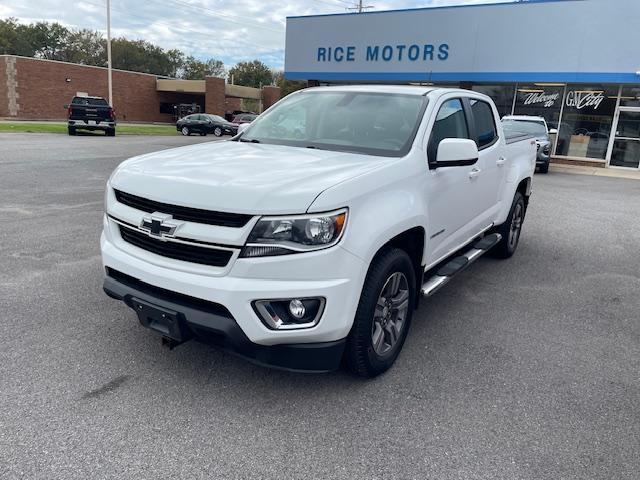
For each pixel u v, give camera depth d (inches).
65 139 869.2
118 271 125.6
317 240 108.0
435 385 133.0
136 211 122.9
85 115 984.3
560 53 747.4
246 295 106.7
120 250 127.3
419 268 148.8
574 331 171.8
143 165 133.6
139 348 144.3
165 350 143.8
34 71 1754.4
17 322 156.6
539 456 107.0
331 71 939.3
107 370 132.3
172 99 2287.2
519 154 243.6
